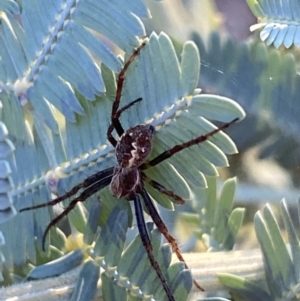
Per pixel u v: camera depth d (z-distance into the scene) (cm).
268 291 11
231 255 12
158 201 11
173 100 11
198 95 11
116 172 11
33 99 11
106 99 11
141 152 11
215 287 11
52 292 11
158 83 11
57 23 11
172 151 11
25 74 11
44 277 11
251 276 11
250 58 12
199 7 13
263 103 12
